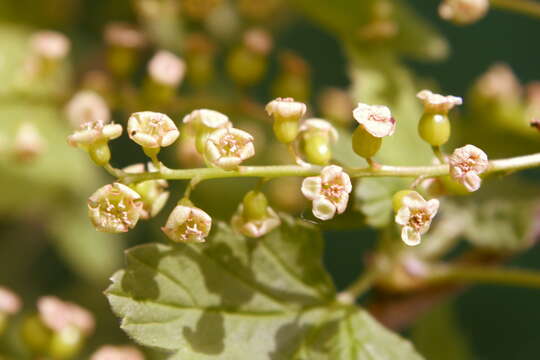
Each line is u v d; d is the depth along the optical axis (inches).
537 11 10.1
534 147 11.3
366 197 9.0
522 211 10.6
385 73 10.6
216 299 8.7
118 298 8.3
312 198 7.8
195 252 8.6
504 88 11.4
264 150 12.3
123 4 13.4
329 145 8.5
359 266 17.2
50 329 10.2
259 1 13.3
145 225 14.3
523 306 17.4
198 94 11.3
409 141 10.2
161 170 8.0
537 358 17.1
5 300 10.4
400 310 10.3
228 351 8.6
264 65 10.9
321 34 17.3
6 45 12.7
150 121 7.9
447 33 18.1
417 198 8.0
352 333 9.0
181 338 8.5
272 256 8.9
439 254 10.6
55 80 12.3
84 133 7.9
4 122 12.3
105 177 13.9
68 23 13.5
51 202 13.7
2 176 13.1
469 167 7.9
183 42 12.9
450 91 17.8
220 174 8.0
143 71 13.1
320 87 17.1
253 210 8.2
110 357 10.2
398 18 11.1
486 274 10.0
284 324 8.9
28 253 15.0
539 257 16.9
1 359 10.7
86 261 13.8
